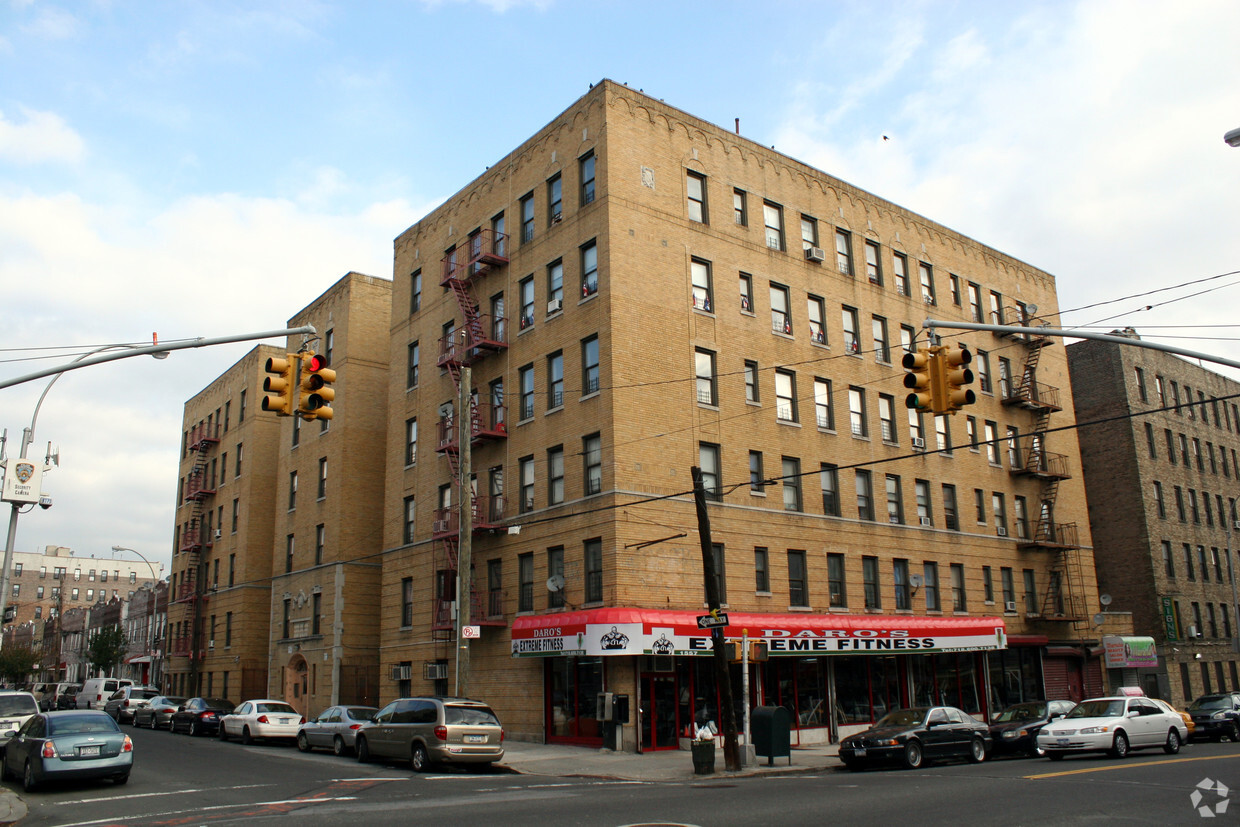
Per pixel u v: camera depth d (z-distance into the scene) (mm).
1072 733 23156
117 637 73938
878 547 35031
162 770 22203
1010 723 27531
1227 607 54188
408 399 38594
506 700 30531
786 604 31500
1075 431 46188
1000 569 39906
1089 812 13242
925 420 38469
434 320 37844
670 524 29047
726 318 32375
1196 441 56250
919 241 40750
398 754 23359
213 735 37000
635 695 27000
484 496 33031
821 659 32000
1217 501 56406
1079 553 43594
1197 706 32656
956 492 38844
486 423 33938
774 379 33344
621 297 29594
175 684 56781
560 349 31141
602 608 26766
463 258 36781
